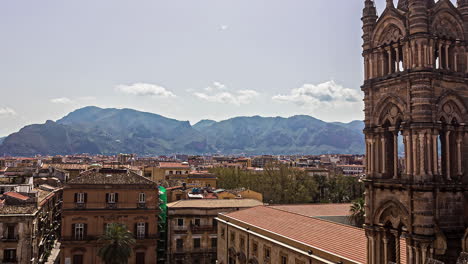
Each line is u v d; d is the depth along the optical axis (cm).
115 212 8119
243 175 15300
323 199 14812
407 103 2823
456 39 2916
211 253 8781
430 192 2689
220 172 16375
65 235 7888
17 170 14062
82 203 8012
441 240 2628
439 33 2853
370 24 3206
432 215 2675
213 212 8881
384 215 3008
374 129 3125
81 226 7975
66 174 13575
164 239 8969
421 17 2775
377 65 3145
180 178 15788
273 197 13212
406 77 2816
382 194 3025
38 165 18175
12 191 8769
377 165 3103
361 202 6550
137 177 8569
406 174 2808
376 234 3067
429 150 2727
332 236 4678
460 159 2867
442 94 2814
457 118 2892
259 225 6041
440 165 2920
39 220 8162
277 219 6075
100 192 8125
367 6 3256
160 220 9156
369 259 3109
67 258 7838
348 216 6688
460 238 2712
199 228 8794
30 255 7250
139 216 8250
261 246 5688
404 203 2820
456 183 2759
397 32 2986
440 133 2917
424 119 2730
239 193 11025
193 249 8725
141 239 8181
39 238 8188
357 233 4494
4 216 7206
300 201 13138
